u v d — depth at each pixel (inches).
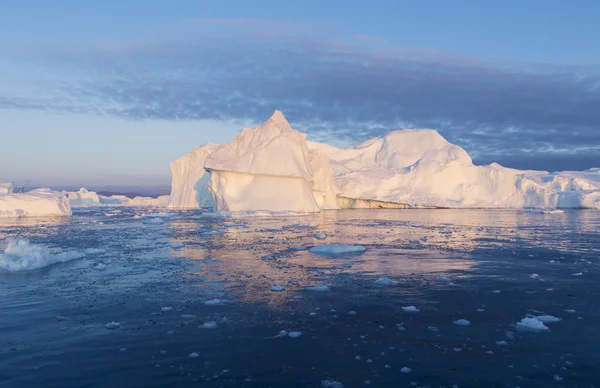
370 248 803.4
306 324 373.1
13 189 2246.6
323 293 473.7
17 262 611.2
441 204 2300.7
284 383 268.7
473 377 275.9
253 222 1390.3
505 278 544.7
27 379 274.1
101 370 286.2
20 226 1343.5
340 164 2672.2
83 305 433.7
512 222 1407.5
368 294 468.4
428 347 323.0
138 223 1441.9
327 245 757.9
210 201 2368.4
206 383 268.5
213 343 331.6
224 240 928.9
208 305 429.7
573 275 562.6
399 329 360.2
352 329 360.2
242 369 287.3
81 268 620.4
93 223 1461.6
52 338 343.9
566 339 338.0
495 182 2443.4
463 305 426.6
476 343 330.3
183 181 2477.9
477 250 776.3
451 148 2630.4
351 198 2338.8
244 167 1705.2
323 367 290.2
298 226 1250.6
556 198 2325.3
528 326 364.2
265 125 1849.2
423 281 530.0
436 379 273.4
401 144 2755.9
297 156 1771.7
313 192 2080.5
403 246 829.2
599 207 2217.0
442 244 858.1
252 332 354.3
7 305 435.8
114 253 757.3
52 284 522.9
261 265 634.2
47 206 1855.3
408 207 2325.3
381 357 305.7
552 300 444.5
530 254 732.0
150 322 380.5
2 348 324.2
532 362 297.1
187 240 936.3
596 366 290.7
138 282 530.3
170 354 311.4
